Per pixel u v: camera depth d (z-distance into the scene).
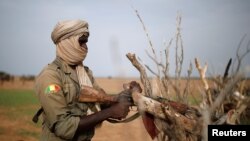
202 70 3.34
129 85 2.58
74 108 2.43
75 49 2.42
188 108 2.58
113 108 2.40
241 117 3.30
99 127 2.58
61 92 2.35
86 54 2.51
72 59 2.45
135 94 2.45
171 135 2.45
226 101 2.95
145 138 2.54
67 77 2.43
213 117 2.44
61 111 2.30
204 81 3.29
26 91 35.31
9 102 22.00
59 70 2.41
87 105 2.50
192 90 3.44
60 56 2.46
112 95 2.51
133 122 8.02
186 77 3.14
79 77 2.53
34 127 12.20
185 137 2.38
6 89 38.03
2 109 17.86
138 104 2.42
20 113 16.27
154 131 2.50
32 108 18.83
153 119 2.48
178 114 2.39
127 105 2.44
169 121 2.44
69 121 2.28
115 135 10.47
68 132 2.27
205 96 3.22
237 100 3.03
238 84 3.41
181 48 3.03
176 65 3.04
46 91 2.31
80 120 2.30
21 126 12.30
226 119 2.35
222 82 3.30
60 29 2.41
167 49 2.97
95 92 2.47
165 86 2.94
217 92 3.38
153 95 2.63
